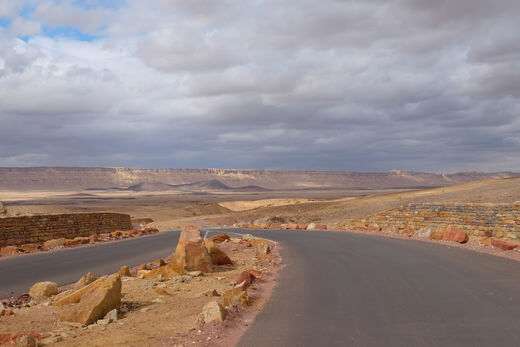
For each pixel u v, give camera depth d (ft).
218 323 23.48
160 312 28.19
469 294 29.53
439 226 84.74
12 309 30.58
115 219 127.75
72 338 22.26
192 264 46.50
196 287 37.78
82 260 58.90
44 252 70.90
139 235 116.88
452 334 20.92
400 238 77.10
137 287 37.68
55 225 94.17
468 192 189.47
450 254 50.98
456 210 81.56
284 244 76.38
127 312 28.89
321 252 59.72
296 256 57.00
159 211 327.67
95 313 26.48
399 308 26.30
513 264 42.04
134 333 22.98
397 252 55.01
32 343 20.53
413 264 44.21
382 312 25.52
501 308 25.54
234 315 25.43
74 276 45.85
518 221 65.98
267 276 40.98
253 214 252.62
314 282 36.40
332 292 31.78
